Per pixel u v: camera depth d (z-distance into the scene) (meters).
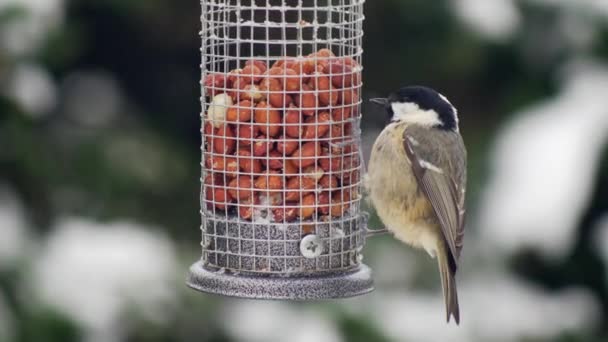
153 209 16.75
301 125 9.98
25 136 16.00
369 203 10.94
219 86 10.07
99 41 17.41
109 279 14.70
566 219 15.26
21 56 15.72
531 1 16.19
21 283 14.27
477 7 16.36
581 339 15.71
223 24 10.30
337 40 10.18
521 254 15.69
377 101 11.16
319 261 10.01
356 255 10.34
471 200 15.71
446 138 10.94
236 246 9.99
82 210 16.31
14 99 15.76
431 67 16.69
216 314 15.10
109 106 17.30
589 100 15.71
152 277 14.91
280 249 9.95
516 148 15.55
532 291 15.84
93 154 16.55
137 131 17.14
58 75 16.86
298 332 14.91
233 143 10.02
